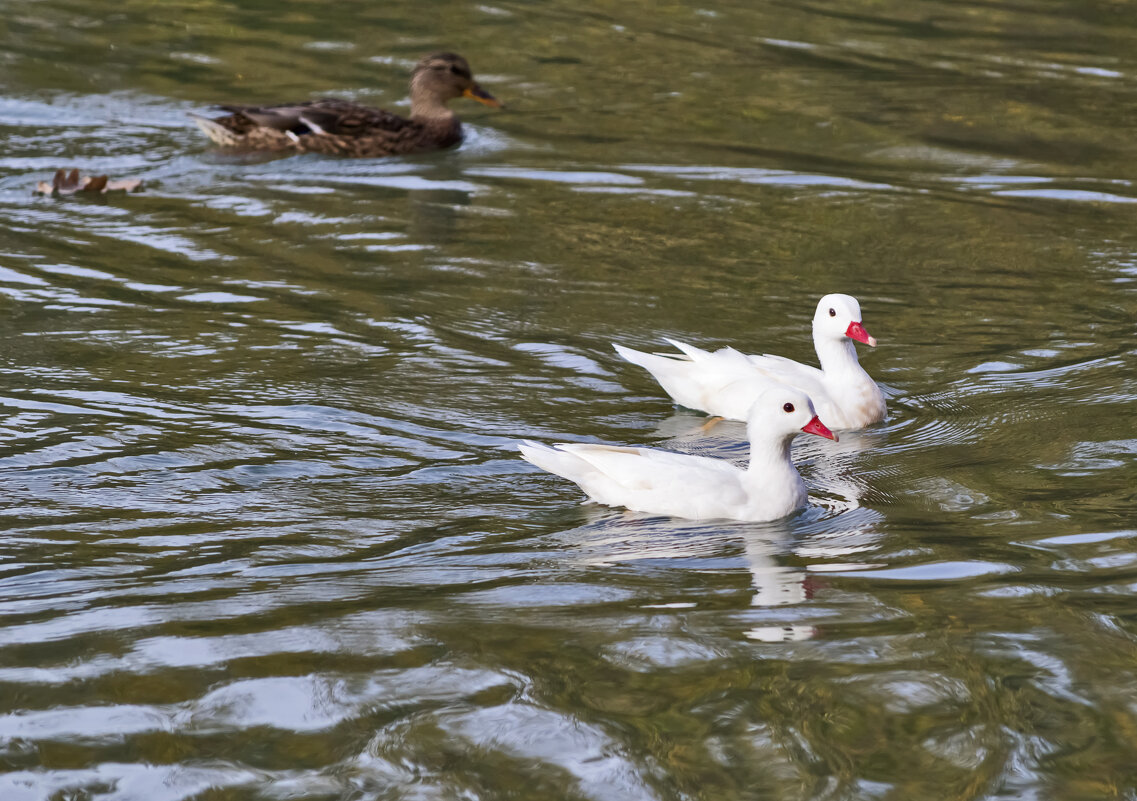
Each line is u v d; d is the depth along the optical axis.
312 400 13.56
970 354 15.48
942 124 24.75
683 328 16.20
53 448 12.12
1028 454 12.50
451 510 11.22
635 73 27.42
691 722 7.58
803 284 17.75
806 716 7.66
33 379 13.79
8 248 17.97
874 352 15.60
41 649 8.41
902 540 10.57
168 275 17.28
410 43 29.25
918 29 30.52
